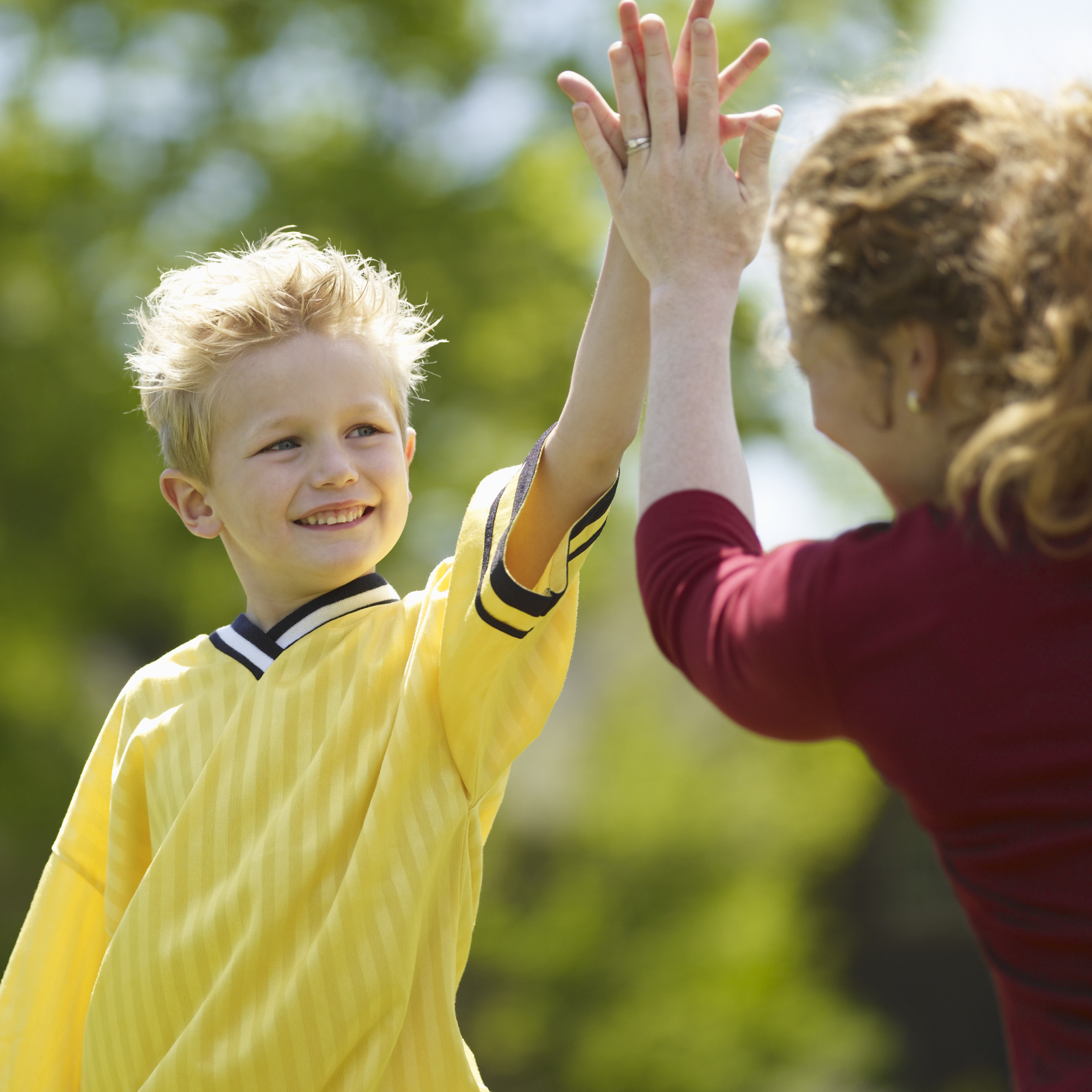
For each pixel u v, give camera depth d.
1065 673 3.47
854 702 3.72
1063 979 3.50
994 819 3.57
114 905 5.66
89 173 31.78
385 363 5.72
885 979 54.81
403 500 5.68
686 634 4.07
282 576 5.62
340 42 32.19
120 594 32.16
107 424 30.44
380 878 4.95
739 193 4.60
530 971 37.12
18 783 31.55
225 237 30.08
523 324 32.47
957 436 3.73
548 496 5.16
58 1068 5.81
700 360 4.40
